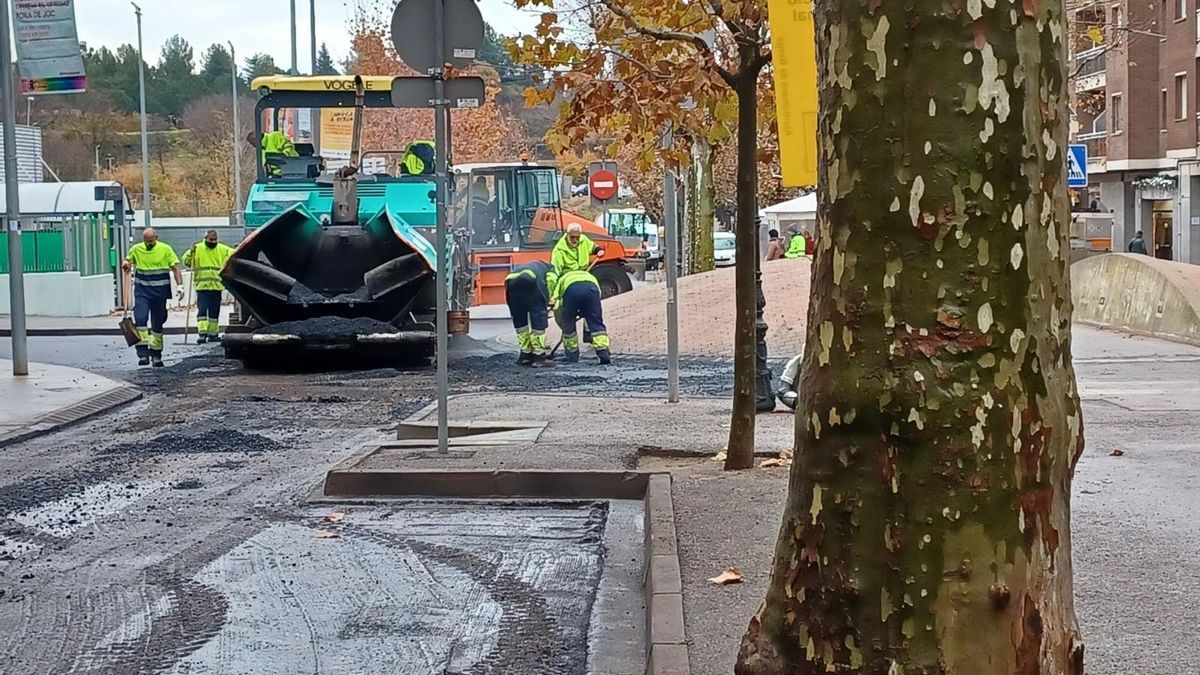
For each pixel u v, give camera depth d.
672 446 11.56
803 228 46.41
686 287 25.67
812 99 9.02
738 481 9.90
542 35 10.13
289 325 19.78
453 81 11.16
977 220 3.47
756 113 10.38
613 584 7.91
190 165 92.25
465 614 7.30
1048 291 3.55
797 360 13.87
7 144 18.72
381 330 19.86
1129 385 16.42
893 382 3.51
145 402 16.97
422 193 22.22
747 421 10.49
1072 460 3.66
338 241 20.47
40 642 6.83
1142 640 5.85
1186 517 8.55
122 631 7.01
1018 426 3.50
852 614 3.60
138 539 9.12
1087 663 5.52
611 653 6.59
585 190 55.78
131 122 98.62
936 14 3.46
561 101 10.60
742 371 10.47
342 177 20.81
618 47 10.25
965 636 3.50
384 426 14.38
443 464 10.77
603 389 17.06
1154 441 11.88
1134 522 8.40
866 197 3.54
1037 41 3.51
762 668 3.80
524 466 10.62
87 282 34.16
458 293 22.62
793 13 8.99
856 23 3.56
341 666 6.42
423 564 8.41
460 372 19.75
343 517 9.80
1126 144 52.84
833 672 3.63
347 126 22.88
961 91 3.45
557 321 21.05
